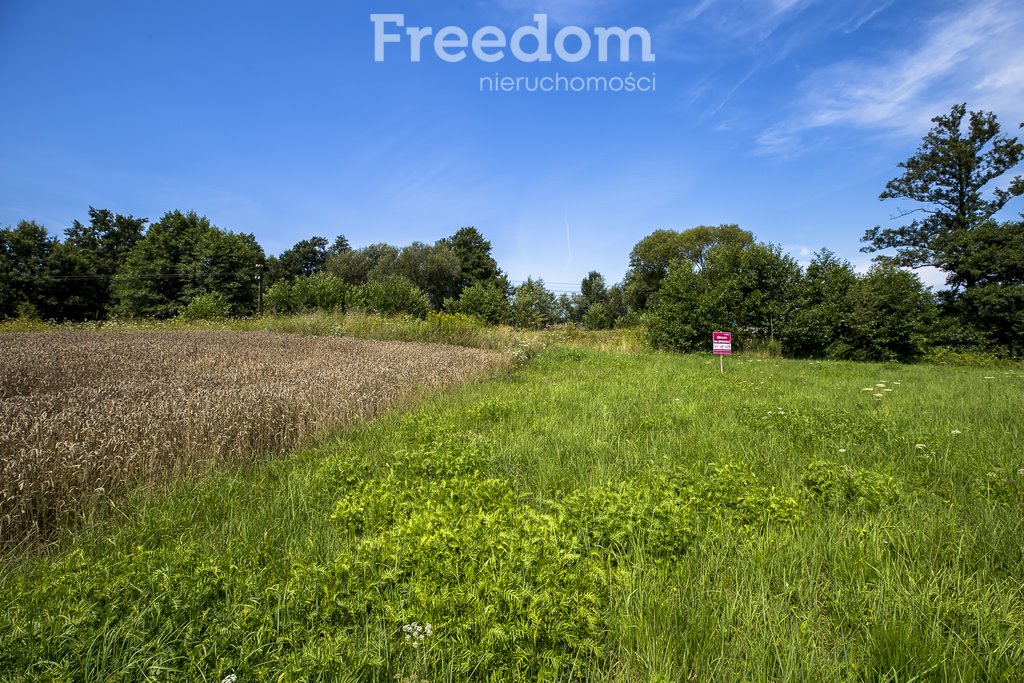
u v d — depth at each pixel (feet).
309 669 8.20
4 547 13.62
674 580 11.39
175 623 9.57
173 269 162.91
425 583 10.09
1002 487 15.87
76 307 154.10
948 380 45.85
